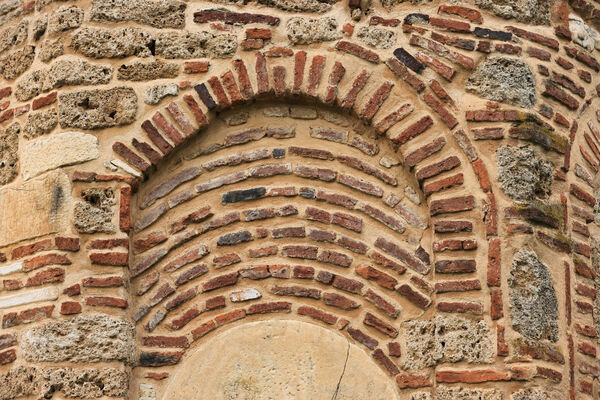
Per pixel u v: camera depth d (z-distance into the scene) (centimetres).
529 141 647
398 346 616
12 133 673
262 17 673
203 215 643
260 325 618
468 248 623
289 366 608
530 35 688
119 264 617
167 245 638
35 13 705
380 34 668
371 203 648
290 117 665
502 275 615
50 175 636
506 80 662
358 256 636
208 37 668
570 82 696
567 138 674
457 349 606
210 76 659
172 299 627
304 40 666
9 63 704
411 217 645
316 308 624
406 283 630
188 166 654
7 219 642
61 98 655
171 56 665
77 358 595
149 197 647
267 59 662
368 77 659
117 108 649
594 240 693
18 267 625
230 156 656
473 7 685
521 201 632
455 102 655
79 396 587
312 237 638
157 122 648
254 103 661
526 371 595
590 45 728
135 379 609
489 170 638
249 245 639
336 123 663
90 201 631
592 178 699
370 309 625
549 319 615
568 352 617
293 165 654
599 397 641
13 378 598
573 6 736
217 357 612
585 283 657
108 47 665
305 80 657
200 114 652
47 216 627
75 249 618
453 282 620
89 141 642
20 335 608
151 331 621
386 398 605
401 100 656
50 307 606
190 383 607
